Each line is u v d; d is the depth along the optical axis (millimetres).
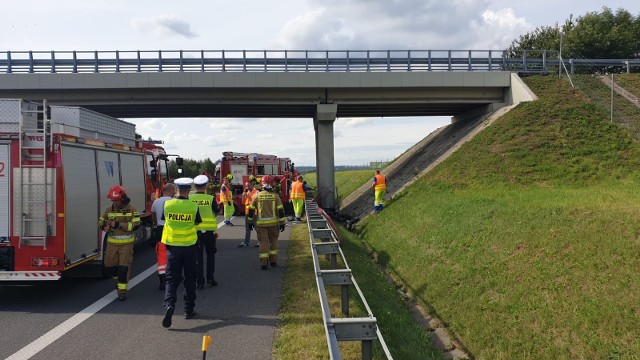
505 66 26406
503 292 7949
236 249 11875
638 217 8125
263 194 9461
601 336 5867
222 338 5504
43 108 7016
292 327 5820
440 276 9898
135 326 5953
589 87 24484
